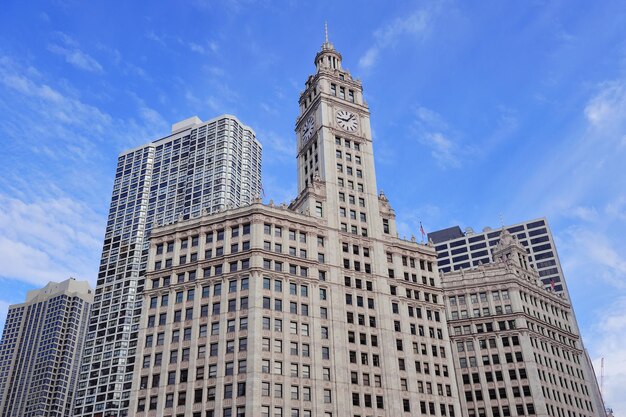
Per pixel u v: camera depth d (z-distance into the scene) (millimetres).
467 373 128750
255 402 87312
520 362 126188
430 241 125625
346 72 141375
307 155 132375
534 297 141000
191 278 104562
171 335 99188
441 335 115125
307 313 100875
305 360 95812
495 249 156375
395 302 113125
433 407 104875
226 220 108188
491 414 123062
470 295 137625
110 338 174875
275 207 108938
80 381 170375
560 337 141375
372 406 98188
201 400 90812
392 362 104375
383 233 120500
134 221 198625
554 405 123938
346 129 130500
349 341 102562
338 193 119375
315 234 110500
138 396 95000
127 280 185125
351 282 109625
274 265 102562
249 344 92688
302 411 90938
